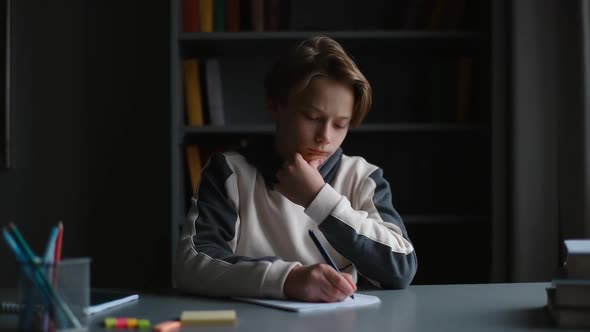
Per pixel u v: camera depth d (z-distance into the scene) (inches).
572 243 37.1
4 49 107.6
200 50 102.6
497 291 44.5
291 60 52.9
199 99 95.8
